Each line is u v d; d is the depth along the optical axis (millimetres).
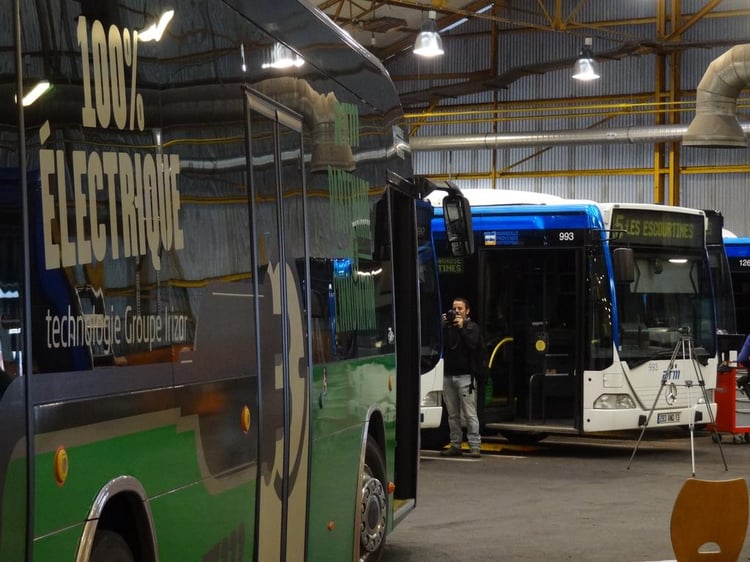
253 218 5898
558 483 14828
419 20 40062
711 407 18688
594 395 17562
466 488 14344
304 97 6879
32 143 3830
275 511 6152
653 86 38969
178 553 4883
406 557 10094
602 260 17672
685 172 38375
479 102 41750
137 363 4512
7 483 3604
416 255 9961
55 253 3936
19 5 3797
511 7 40719
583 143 38188
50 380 3867
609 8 39188
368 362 8242
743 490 7184
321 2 36969
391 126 9188
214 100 5441
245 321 5746
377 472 8594
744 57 27828
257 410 5867
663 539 11039
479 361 17469
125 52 4531
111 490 4266
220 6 5582
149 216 4676
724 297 24078
